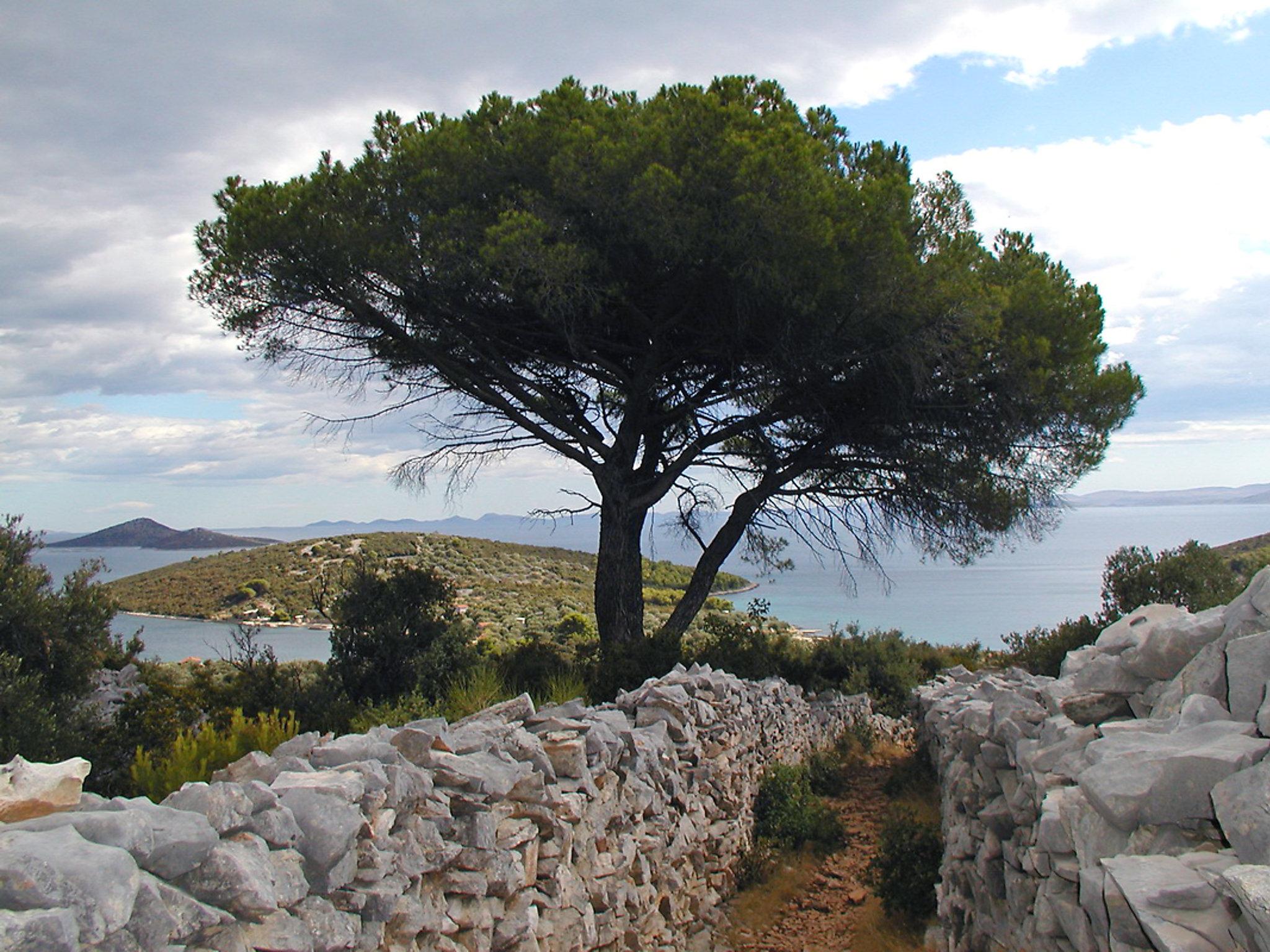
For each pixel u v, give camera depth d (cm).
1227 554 2200
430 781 414
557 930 494
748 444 1681
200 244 1345
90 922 210
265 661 1103
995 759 587
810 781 1257
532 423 1495
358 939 329
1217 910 244
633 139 1228
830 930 793
